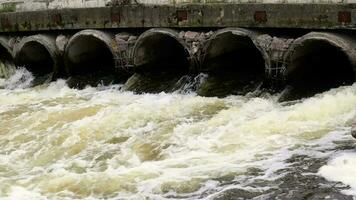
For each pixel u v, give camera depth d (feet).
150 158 40.55
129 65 63.26
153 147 42.42
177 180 35.01
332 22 48.11
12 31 74.28
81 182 36.65
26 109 57.00
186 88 57.77
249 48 61.16
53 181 37.29
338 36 47.57
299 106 46.01
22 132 49.08
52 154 43.62
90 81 67.51
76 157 42.45
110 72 68.69
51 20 69.46
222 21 55.21
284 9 50.72
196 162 37.73
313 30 49.93
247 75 57.11
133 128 47.09
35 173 39.99
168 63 66.64
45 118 52.31
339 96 45.29
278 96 51.03
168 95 57.21
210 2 55.83
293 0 50.14
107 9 63.87
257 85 54.29
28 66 75.82
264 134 41.19
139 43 61.46
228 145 40.29
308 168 34.58
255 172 34.96
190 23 57.57
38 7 71.05
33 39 70.95
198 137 42.98
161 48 65.41
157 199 33.01
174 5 58.39
